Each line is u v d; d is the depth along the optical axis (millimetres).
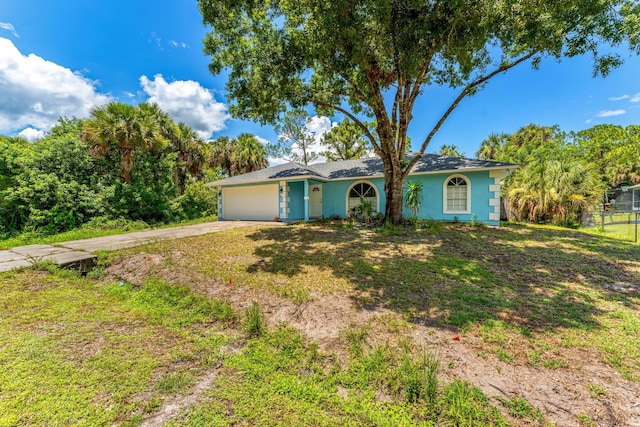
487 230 9266
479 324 3322
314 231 9688
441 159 12422
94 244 8070
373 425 1975
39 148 13352
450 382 2338
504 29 6594
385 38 6652
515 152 24953
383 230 9219
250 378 2539
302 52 7613
